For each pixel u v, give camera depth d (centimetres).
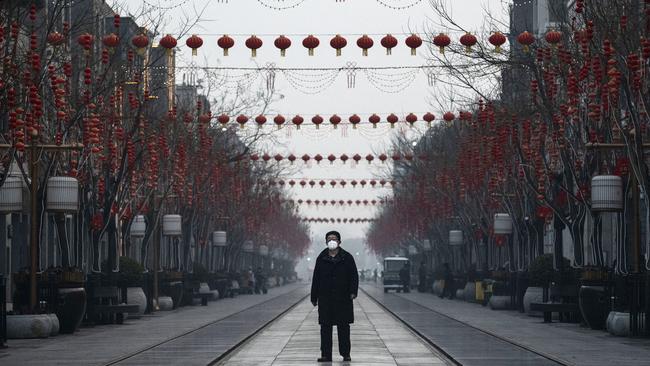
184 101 12444
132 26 9425
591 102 6762
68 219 10931
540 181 8112
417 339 6481
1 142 6862
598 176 6762
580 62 7081
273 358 5112
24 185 8894
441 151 13675
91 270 8031
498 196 10588
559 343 5866
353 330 7506
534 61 7938
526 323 8100
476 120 10206
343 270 4866
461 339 6272
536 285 9431
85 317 7825
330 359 4869
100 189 8012
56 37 6178
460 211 13488
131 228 10338
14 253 10288
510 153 9344
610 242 10862
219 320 8831
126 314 9062
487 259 12900
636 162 6156
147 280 9981
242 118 8850
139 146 9212
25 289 6700
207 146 11281
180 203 12006
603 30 6469
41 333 6366
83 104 6594
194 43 6278
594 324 7112
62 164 7331
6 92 5953
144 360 4919
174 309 11312
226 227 16375
